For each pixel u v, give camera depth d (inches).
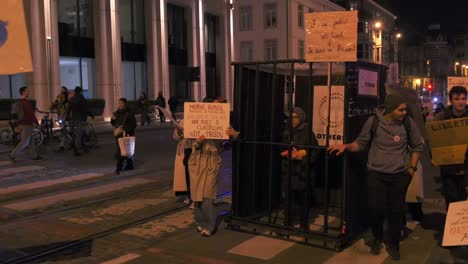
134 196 326.6
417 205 256.4
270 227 232.8
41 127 631.8
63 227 254.8
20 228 253.0
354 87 222.1
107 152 564.4
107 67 1090.7
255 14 1809.8
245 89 239.8
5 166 454.9
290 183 231.3
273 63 231.5
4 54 163.8
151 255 210.7
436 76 3513.8
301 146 221.5
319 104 244.7
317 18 211.0
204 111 231.6
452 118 219.3
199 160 237.0
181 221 265.4
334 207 273.3
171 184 367.9
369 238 229.1
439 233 236.7
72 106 535.8
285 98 299.6
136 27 1210.0
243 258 205.5
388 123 197.0
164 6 1249.4
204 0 1412.4
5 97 914.1
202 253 212.2
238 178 244.1
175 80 1343.5
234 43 1569.9
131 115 413.1
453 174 217.6
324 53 210.7
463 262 197.3
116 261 203.5
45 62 936.3
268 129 260.8
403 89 272.4
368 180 203.8
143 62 1235.2
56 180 381.4
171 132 867.4
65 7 1013.8
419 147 198.5
